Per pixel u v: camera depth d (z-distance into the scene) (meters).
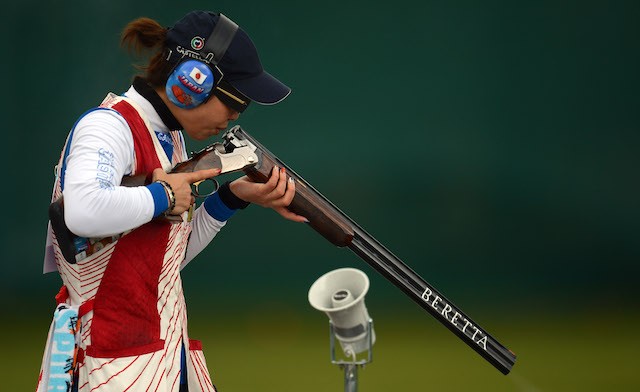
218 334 22.58
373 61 29.36
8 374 18.56
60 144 28.56
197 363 8.88
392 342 21.84
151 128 8.16
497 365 9.38
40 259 28.05
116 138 7.76
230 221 29.11
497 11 29.36
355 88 29.36
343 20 29.36
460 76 29.34
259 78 8.32
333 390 17.33
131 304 7.97
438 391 17.23
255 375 18.53
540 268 28.66
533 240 29.11
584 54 29.27
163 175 7.89
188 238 9.35
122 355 7.95
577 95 29.38
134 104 8.11
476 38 29.36
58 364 7.90
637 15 29.14
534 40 29.36
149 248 8.02
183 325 8.66
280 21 29.39
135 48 8.27
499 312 25.11
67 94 28.62
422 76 29.39
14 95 28.48
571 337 22.41
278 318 24.20
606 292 27.30
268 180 8.64
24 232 28.12
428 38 29.30
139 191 7.59
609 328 23.42
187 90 8.08
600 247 29.02
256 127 29.39
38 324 23.81
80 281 7.97
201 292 27.06
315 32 29.38
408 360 19.95
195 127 8.38
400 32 29.34
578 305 25.98
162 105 8.24
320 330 23.06
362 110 29.42
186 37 8.07
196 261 28.80
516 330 23.14
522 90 29.34
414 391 17.22
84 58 28.67
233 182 9.18
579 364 19.59
